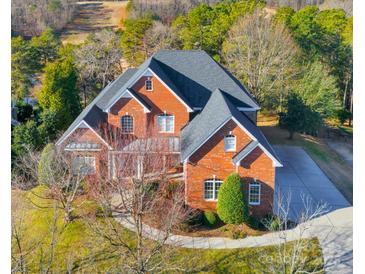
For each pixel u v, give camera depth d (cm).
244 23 6353
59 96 4978
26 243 2886
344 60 7188
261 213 3145
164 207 2967
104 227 2916
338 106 5553
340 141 5444
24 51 7044
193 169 3141
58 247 2842
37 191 3512
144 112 3803
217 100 3488
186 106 3794
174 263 2628
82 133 3647
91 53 7069
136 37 8000
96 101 4166
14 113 5275
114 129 3831
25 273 2152
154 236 2831
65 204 3203
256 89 5856
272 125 5766
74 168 3369
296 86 5497
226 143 3106
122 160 3062
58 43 8181
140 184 2778
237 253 2734
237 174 2970
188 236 2927
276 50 5938
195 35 7881
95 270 2569
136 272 2352
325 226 3034
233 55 6412
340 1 9844
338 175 4078
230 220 2942
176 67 4041
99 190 2955
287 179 3894
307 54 7006
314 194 3572
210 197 3194
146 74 3750
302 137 5319
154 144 3288
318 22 7944
